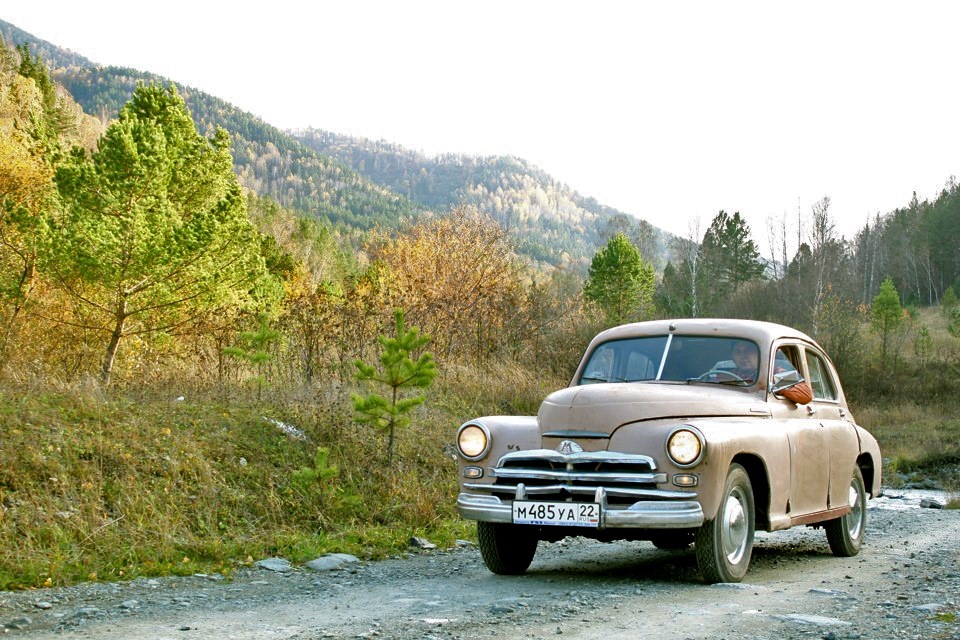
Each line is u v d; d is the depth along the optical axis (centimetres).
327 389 1355
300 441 1061
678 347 704
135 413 1023
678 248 8444
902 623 446
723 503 580
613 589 570
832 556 807
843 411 827
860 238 12000
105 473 835
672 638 409
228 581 630
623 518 558
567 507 572
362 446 1105
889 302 4928
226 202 1778
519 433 616
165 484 836
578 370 732
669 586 584
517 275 2875
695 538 589
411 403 1048
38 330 1767
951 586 589
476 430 622
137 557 676
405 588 597
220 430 1020
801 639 405
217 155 2100
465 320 2017
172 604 530
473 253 2944
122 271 1639
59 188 1691
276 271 4147
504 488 599
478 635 422
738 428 595
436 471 1142
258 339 1337
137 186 1705
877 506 1435
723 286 8800
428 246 3127
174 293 1744
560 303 2436
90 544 688
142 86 2083
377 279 2906
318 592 582
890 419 3384
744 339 696
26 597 545
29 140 2500
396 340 1044
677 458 556
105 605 525
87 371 1581
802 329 4678
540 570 691
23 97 4028
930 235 11438
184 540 728
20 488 763
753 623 445
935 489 1839
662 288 8750
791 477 665
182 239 1667
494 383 1700
